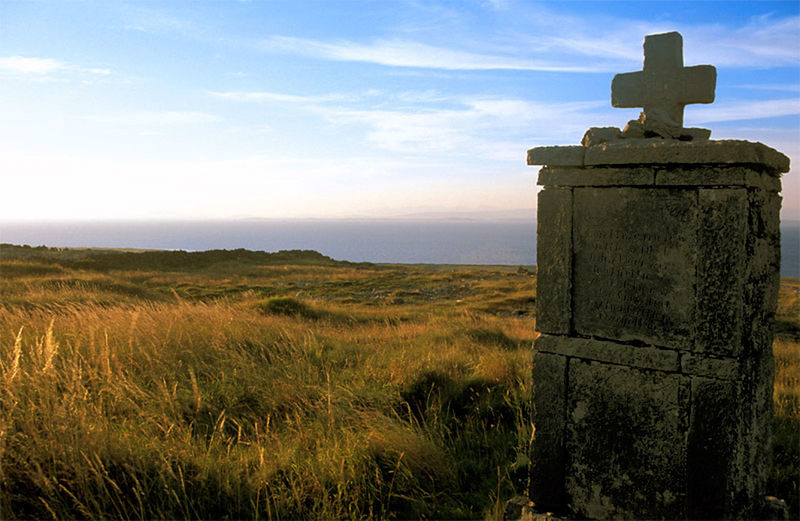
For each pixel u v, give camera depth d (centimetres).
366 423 497
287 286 2911
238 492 387
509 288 2848
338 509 383
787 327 1697
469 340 1048
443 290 2827
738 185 345
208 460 418
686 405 365
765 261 387
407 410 602
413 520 398
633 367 383
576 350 403
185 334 798
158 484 377
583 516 407
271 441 488
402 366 712
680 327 368
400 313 1773
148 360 659
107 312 917
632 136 409
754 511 389
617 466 392
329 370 709
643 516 384
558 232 411
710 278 356
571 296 409
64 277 1975
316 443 471
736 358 348
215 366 700
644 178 375
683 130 395
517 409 595
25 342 673
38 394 464
